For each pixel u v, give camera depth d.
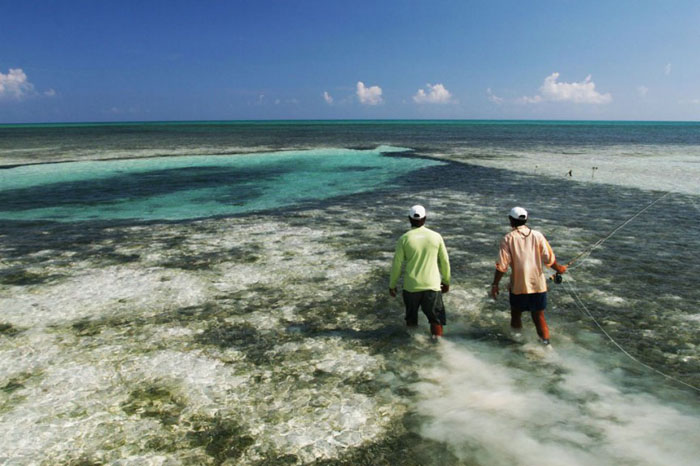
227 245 9.76
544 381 4.51
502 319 6.00
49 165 27.30
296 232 10.95
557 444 3.59
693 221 11.96
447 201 15.27
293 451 3.57
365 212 13.51
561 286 7.21
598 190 17.36
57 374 4.71
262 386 4.50
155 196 16.73
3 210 14.14
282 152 36.84
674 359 4.94
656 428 3.77
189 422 3.95
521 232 5.17
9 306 6.47
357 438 3.72
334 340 5.48
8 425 3.89
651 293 6.89
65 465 3.43
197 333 5.67
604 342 5.33
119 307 6.46
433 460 3.45
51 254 9.12
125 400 4.27
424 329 5.74
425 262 5.24
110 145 46.31
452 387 4.43
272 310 6.37
